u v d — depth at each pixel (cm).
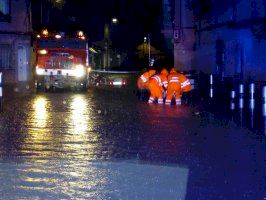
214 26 3703
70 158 1118
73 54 3506
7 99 2805
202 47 4016
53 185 872
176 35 4362
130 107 2388
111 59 8194
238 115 1992
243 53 3198
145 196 810
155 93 2631
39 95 3167
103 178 928
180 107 2395
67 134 1487
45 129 1591
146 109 2292
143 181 909
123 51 8319
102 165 1045
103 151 1212
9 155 1150
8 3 4200
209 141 1371
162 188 860
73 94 3306
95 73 4388
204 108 2328
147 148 1259
